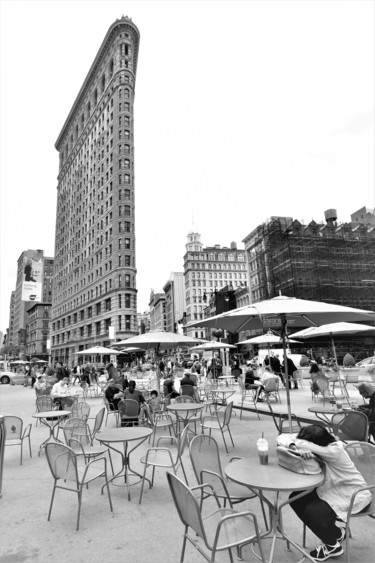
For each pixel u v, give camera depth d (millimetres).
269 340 17703
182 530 4273
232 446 8133
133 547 3908
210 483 4387
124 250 67188
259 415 12266
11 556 3791
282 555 3635
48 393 14031
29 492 5691
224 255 137125
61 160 112250
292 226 55594
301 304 7082
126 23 75250
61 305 100188
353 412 5855
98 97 83938
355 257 53750
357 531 4043
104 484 5793
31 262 57094
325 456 3553
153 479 5824
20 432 7445
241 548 3783
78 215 91562
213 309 99625
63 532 4301
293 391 18609
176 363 42750
